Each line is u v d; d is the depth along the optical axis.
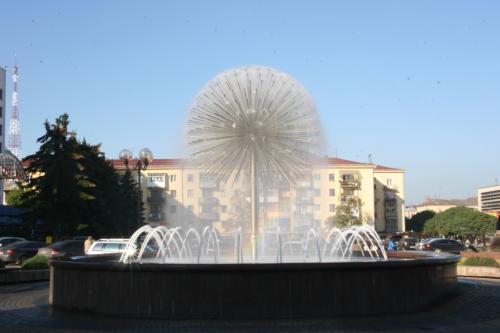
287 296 8.93
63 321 9.24
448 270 11.45
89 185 42.09
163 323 8.78
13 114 85.06
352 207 69.12
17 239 34.44
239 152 13.02
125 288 9.34
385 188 89.44
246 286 8.90
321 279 9.06
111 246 21.83
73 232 41.78
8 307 11.12
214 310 8.89
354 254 17.97
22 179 48.06
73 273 10.22
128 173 55.81
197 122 13.23
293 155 13.06
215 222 15.16
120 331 8.28
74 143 41.94
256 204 13.19
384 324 8.76
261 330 8.18
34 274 18.08
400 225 88.94
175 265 9.02
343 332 8.09
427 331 8.30
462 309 10.39
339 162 78.38
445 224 77.00
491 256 26.34
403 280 9.72
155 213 73.69
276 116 12.93
